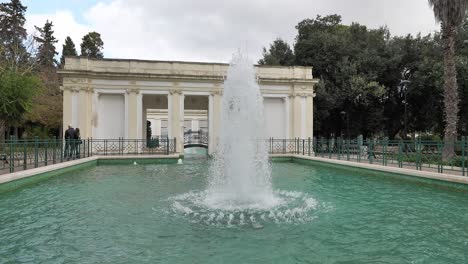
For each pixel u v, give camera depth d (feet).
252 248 14.87
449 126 48.96
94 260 13.44
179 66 72.28
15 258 13.66
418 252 14.40
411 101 90.79
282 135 77.71
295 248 14.88
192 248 14.83
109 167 50.55
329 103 85.97
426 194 27.96
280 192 28.22
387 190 29.89
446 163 40.01
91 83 68.64
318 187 31.58
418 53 88.89
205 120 126.41
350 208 22.50
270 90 76.02
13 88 45.88
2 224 18.49
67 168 41.98
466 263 13.23
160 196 26.35
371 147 45.24
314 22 101.71
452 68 49.01
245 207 22.39
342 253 14.29
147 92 70.74
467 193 28.04
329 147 56.80
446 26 49.08
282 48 103.04
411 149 41.65
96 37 150.71
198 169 47.93
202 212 21.04
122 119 71.56
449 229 17.78
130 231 17.25
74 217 19.97
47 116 99.96
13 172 31.48
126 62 70.59
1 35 107.34
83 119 67.26
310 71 77.61
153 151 70.59
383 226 18.28
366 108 91.15
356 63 88.43
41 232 17.06
